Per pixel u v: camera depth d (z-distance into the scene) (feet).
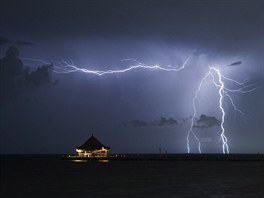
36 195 140.56
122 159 426.10
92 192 146.82
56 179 202.18
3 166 363.15
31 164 400.88
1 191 152.66
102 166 323.78
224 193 141.49
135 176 215.92
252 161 419.33
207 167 304.71
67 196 136.98
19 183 183.73
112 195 138.62
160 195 137.69
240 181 184.65
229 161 426.10
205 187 160.56
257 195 135.95
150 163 386.32
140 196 135.54
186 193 142.00
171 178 203.00
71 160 455.22
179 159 426.51
